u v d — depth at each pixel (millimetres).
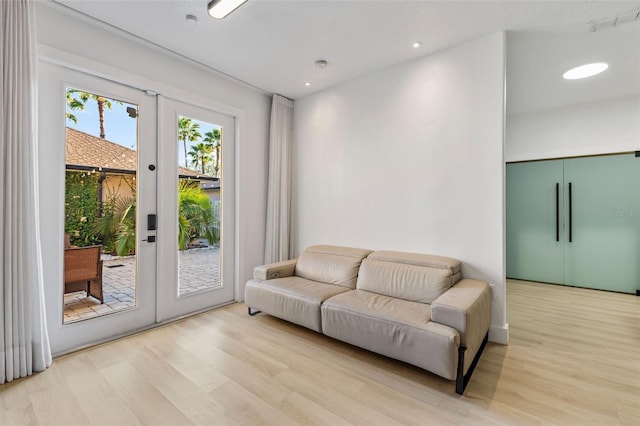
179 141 2916
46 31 2068
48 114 2135
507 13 2131
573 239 4113
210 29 2357
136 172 2615
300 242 3855
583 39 2461
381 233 3105
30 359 1892
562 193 4172
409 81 2883
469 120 2533
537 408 1606
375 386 1815
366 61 2885
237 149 3396
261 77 3232
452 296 2018
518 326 2740
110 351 2227
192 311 3027
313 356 2186
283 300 2645
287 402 1659
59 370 1962
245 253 3484
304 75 3191
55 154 2166
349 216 3365
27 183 1879
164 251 2795
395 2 2033
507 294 3766
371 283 2639
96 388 1772
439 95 2697
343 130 3404
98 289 2410
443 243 2688
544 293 3811
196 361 2092
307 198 3773
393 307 2168
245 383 1835
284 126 3797
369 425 1486
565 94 3623
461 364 1736
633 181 3723
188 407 1613
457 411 1587
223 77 3213
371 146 3168
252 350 2268
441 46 2609
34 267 1921
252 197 3572
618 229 3826
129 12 2145
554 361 2102
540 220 4344
